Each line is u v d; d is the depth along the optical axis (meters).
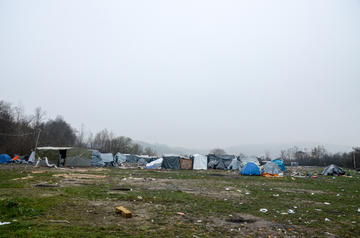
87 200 10.76
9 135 56.72
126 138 100.00
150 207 9.99
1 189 12.52
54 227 6.71
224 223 8.15
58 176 20.61
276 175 29.61
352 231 7.66
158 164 42.19
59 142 79.81
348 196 14.72
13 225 6.61
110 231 6.70
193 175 28.25
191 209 9.98
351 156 68.31
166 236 6.55
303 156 106.44
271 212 10.00
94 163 42.09
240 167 39.28
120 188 15.07
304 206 11.44
